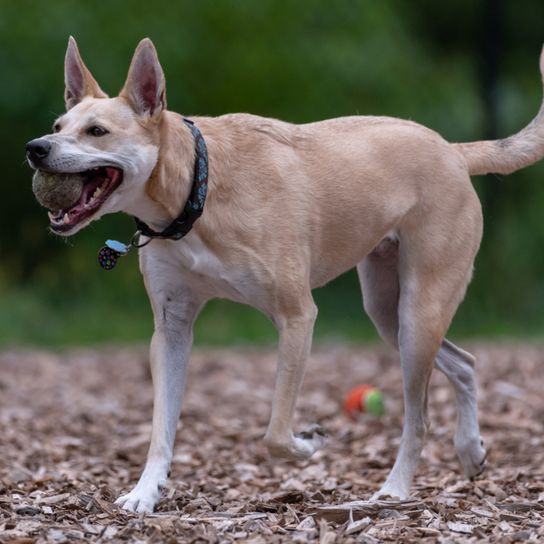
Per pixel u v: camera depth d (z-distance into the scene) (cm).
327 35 3108
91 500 808
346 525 753
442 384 1523
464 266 927
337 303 2934
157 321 872
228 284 838
